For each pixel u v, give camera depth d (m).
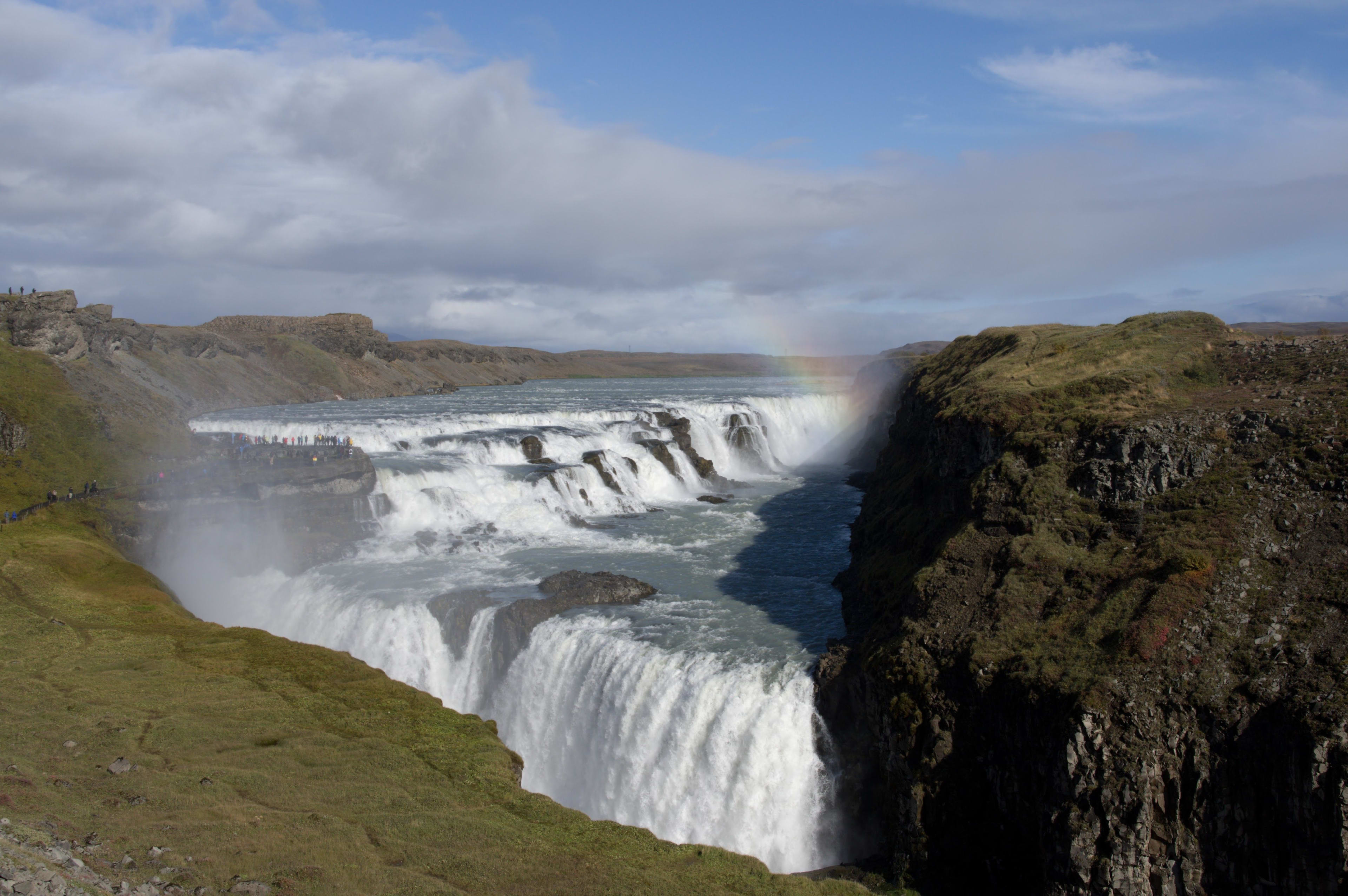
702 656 46.50
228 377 176.75
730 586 59.72
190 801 30.91
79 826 27.94
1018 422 51.50
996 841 35.97
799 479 108.38
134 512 65.44
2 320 93.06
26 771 31.78
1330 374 47.66
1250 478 41.75
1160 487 43.69
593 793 45.66
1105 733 33.16
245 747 36.19
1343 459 40.19
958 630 40.47
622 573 62.53
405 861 28.89
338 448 76.56
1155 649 35.12
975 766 37.19
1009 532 45.09
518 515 76.94
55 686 40.69
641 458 96.75
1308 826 29.66
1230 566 37.59
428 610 54.12
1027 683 35.88
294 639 56.44
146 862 26.20
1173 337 60.34
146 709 38.94
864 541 65.19
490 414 118.06
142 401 97.00
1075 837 32.38
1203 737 32.62
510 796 34.84
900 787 37.78
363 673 45.78
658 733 44.19
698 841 42.12
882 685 40.00
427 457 86.50
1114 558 40.94
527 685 49.69
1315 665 32.41
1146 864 31.89
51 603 51.59
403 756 36.94
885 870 36.94
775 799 41.44
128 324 145.50
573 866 29.92
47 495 68.25
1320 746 29.55
